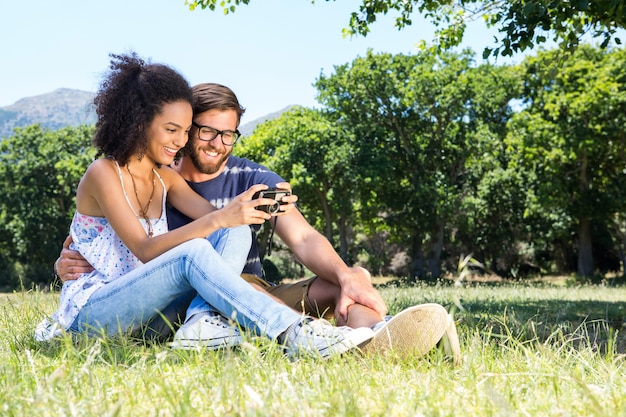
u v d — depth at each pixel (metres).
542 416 1.89
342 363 2.43
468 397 2.06
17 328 3.79
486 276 36.94
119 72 3.41
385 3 11.12
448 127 34.97
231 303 2.77
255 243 3.92
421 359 2.71
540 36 8.04
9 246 46.19
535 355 2.71
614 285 25.47
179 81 3.38
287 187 3.33
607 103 29.11
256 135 38.16
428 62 34.84
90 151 41.50
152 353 2.75
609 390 2.16
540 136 30.81
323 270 3.47
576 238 42.44
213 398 1.98
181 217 3.78
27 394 2.07
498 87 34.38
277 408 1.84
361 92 34.94
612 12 8.27
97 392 2.08
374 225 38.38
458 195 34.00
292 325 2.70
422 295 12.20
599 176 33.91
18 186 43.12
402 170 35.88
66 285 3.36
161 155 3.41
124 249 3.38
